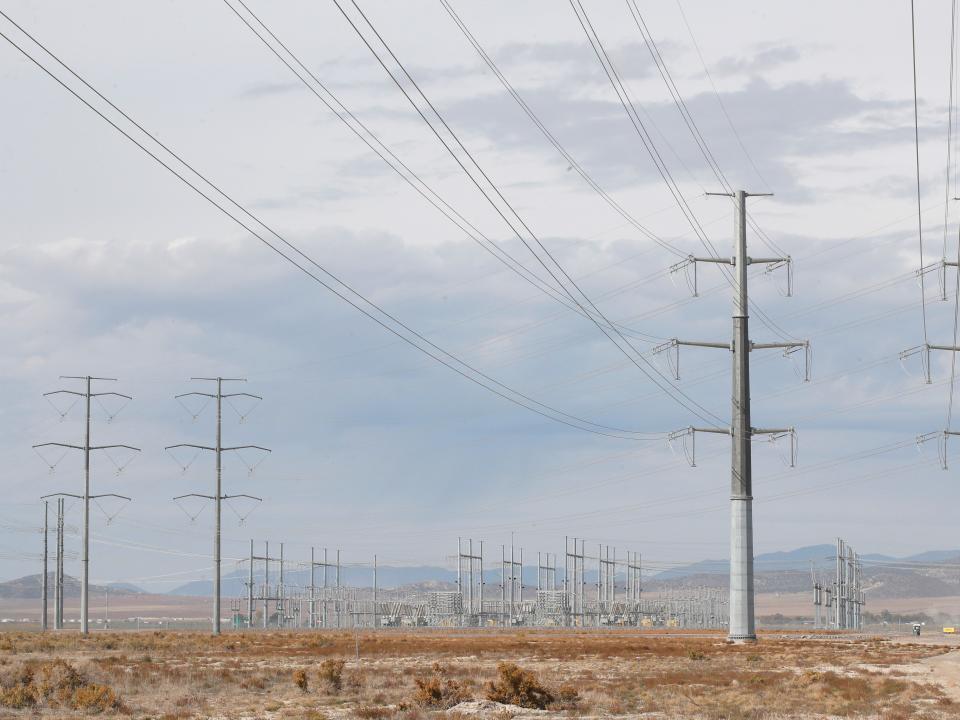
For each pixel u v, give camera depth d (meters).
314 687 62.38
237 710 52.53
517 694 55.28
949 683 64.44
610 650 102.00
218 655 96.00
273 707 53.72
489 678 68.81
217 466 142.25
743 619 108.25
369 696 58.62
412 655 96.06
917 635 155.75
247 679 66.50
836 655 92.06
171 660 88.00
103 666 74.88
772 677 68.31
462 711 51.75
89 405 147.00
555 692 57.56
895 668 77.00
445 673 71.94
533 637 155.88
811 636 145.50
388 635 168.12
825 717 50.12
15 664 73.38
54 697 54.62
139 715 50.09
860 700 56.78
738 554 108.25
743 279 107.44
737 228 108.25
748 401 107.62
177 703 54.75
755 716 50.22
